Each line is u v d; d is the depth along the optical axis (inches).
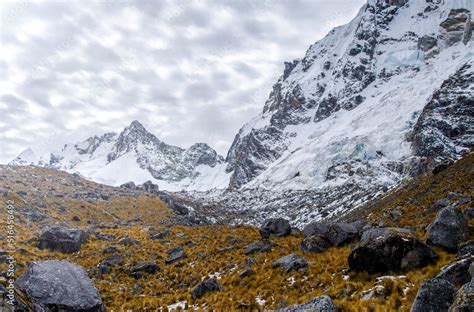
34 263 884.0
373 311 633.6
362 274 842.8
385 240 844.0
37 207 3174.2
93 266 1534.2
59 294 817.5
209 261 1417.3
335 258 1057.5
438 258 799.7
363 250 864.9
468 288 478.9
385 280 732.7
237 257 1374.3
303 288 888.3
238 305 879.7
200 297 1040.2
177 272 1373.0
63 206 3592.5
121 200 4687.5
